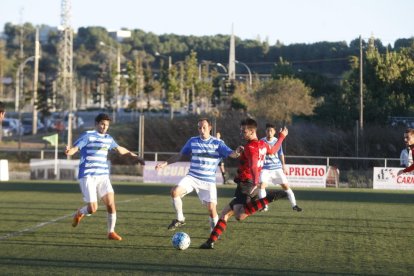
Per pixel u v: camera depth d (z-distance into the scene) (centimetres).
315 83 10806
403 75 7500
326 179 4466
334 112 7200
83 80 16488
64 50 7819
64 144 6944
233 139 5281
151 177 4603
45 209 2556
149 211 2522
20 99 10431
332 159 5025
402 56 7700
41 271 1320
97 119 1759
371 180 4612
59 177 4816
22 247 1622
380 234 1928
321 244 1720
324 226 2109
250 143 1631
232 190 3912
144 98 12862
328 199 3312
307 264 1433
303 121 7594
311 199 3300
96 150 1745
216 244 1698
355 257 1528
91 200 1736
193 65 10481
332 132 5300
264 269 1367
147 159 5462
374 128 5291
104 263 1414
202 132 1738
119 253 1545
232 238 1809
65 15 7769
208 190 1745
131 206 2736
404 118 6769
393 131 5250
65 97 7775
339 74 17938
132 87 10525
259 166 1647
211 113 5834
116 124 7512
